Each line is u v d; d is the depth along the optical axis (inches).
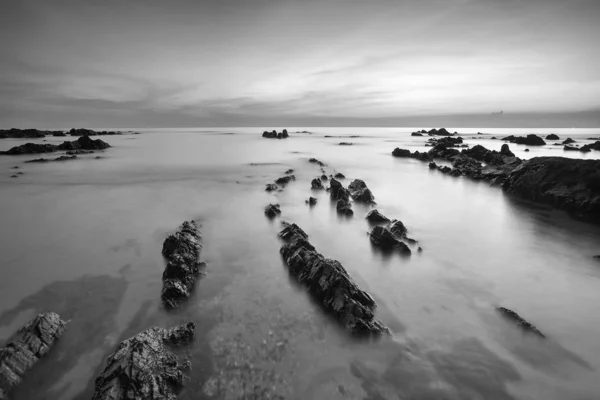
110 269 510.0
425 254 590.2
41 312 399.9
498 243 645.3
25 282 469.4
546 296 449.7
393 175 1464.1
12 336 354.3
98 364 318.7
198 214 810.2
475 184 1245.1
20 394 284.0
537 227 738.2
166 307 410.0
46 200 947.3
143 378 277.7
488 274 514.0
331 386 299.0
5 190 1075.3
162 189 1117.1
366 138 4655.5
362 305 397.7
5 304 414.9
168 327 374.9
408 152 2201.0
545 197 926.4
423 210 880.3
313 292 437.7
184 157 2134.6
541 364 324.5
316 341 356.5
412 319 396.5
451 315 404.8
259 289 457.4
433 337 364.2
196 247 563.8
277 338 359.6
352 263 550.3
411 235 686.5
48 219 759.1
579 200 816.3
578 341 357.1
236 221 755.4
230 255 568.4
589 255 587.5
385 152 2554.1
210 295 441.7
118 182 1239.5
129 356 290.0
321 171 1553.9
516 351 342.0
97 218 769.6
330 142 3769.7
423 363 325.7
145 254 564.7
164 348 325.4
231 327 376.2
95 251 576.4
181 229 636.1
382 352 341.4
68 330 365.1
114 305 415.8
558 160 958.4
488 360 329.1
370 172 1552.7
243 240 637.3
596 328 379.2
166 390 283.9
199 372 311.0
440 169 1560.0
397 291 461.7
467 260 565.9
